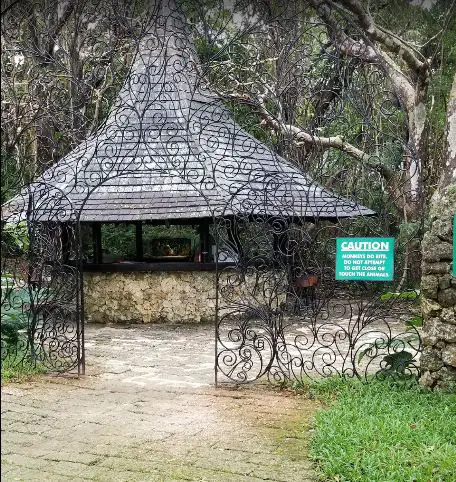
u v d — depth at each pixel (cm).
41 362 758
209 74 1085
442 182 664
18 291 823
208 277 1116
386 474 415
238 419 559
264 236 912
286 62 1033
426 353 623
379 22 1367
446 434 492
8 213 988
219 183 1058
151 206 1064
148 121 1139
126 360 824
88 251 1390
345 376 669
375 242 638
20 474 441
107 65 1152
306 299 1047
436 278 616
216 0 962
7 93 1070
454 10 1319
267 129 1257
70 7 1093
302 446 490
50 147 1170
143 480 429
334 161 1340
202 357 845
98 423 554
